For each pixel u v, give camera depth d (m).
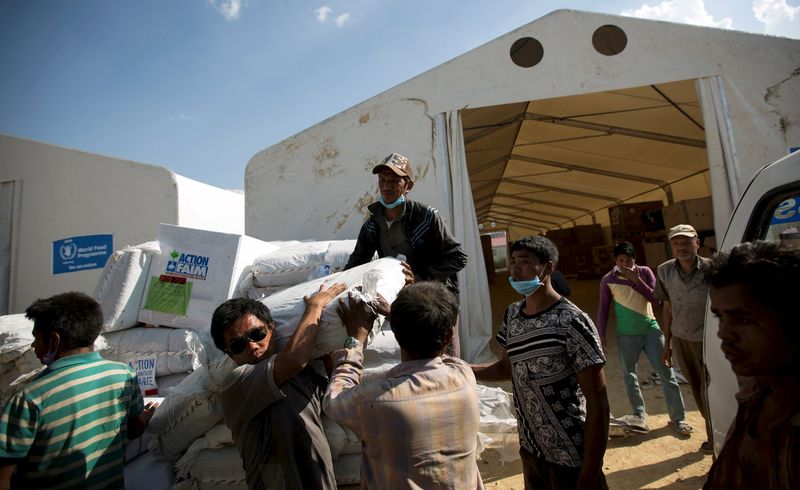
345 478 2.68
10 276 7.59
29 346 3.02
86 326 1.96
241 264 3.62
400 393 1.36
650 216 11.27
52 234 7.66
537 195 16.20
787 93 5.34
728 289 0.97
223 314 1.95
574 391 1.75
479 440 3.05
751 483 0.97
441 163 5.87
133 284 3.45
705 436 3.45
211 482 2.54
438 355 1.51
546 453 1.77
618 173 11.30
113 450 1.94
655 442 3.42
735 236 1.94
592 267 15.22
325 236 6.13
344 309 1.93
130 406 2.14
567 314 1.75
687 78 5.54
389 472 1.32
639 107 6.88
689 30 5.59
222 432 2.52
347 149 6.18
